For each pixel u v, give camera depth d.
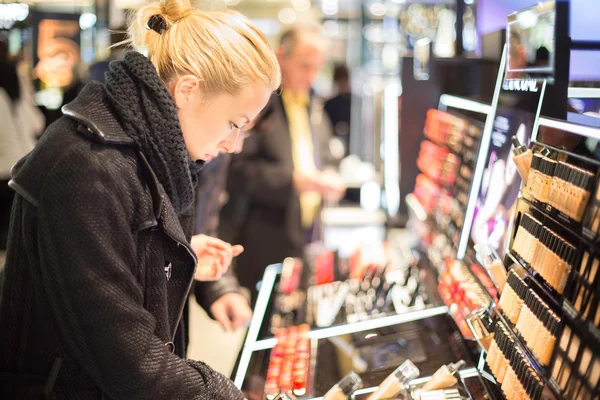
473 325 1.77
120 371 1.33
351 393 1.69
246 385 1.90
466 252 2.36
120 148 1.37
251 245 3.77
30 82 5.64
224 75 1.40
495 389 1.62
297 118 3.80
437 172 3.07
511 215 1.91
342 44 9.15
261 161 3.71
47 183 1.32
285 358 2.04
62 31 5.67
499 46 2.39
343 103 8.42
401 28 8.30
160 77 1.44
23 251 1.44
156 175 1.42
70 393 1.44
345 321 2.29
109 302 1.30
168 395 1.37
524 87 1.97
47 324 1.42
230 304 2.33
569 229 1.29
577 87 1.79
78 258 1.30
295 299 2.56
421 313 2.24
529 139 1.87
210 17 1.43
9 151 5.32
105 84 1.43
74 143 1.33
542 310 1.38
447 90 3.33
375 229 7.10
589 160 1.25
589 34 1.74
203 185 2.84
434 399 1.64
